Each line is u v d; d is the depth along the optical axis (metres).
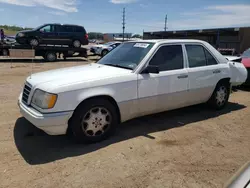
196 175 2.90
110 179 2.78
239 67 5.64
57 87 3.29
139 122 4.65
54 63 17.86
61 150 3.46
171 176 2.87
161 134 4.08
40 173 2.88
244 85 7.88
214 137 4.02
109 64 4.45
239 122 4.75
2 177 2.78
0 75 10.77
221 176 2.88
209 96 5.12
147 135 4.03
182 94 4.51
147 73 4.02
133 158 3.26
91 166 3.04
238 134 4.16
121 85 3.73
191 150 3.53
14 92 7.06
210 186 2.69
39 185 2.65
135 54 4.32
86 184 2.69
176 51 4.50
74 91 3.36
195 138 3.95
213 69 5.00
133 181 2.76
